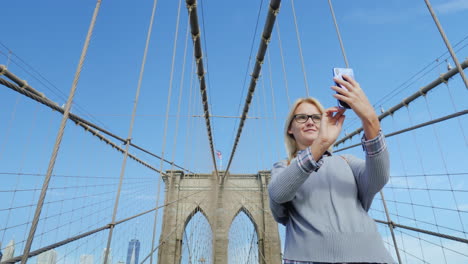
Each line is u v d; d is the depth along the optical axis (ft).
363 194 3.24
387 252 2.88
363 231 2.89
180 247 67.51
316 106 3.81
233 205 74.02
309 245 2.91
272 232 69.10
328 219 3.00
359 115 2.84
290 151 3.89
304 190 3.30
